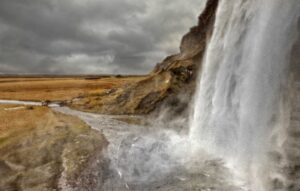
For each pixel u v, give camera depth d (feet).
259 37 57.47
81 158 75.77
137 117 131.13
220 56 76.18
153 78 154.61
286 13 50.03
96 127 109.91
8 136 100.58
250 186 51.72
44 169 71.67
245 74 62.44
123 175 64.75
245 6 65.46
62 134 97.96
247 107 59.82
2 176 69.67
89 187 61.82
